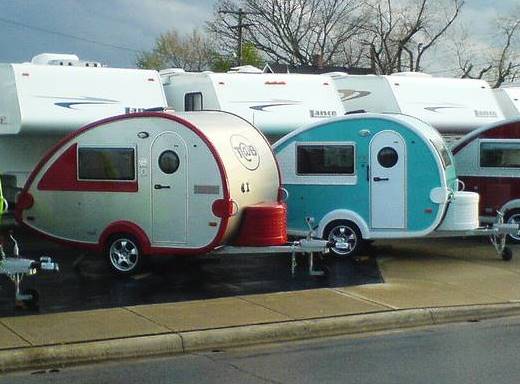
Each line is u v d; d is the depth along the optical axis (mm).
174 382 7227
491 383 7070
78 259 13000
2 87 14672
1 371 7617
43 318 9188
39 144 14992
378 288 11320
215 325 8977
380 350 8438
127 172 11961
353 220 13695
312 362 7930
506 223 15391
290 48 50812
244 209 11930
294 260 12141
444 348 8516
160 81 16000
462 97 19453
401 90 18875
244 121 12906
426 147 13289
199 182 11586
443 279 12188
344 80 19250
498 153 16188
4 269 9391
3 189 14680
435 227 13344
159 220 11836
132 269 12000
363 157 13641
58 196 12469
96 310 9633
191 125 11625
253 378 7324
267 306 10000
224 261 13398
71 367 7805
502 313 10469
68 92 14930
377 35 49656
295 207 14070
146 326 8867
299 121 16922
